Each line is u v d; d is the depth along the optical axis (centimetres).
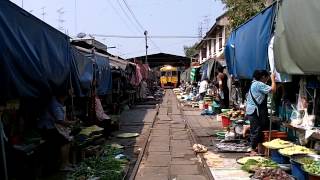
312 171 430
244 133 758
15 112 485
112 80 1108
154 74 3400
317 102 527
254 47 672
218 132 893
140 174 570
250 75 711
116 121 975
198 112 1438
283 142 564
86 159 602
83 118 782
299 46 459
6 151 438
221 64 1388
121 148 734
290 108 600
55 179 532
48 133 557
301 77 553
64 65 577
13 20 398
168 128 1045
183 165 621
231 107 1187
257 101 649
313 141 536
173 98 2381
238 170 566
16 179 462
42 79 470
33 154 496
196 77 2136
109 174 515
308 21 433
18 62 399
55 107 544
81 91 692
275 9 575
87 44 1028
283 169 520
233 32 887
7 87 378
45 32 498
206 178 543
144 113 1407
